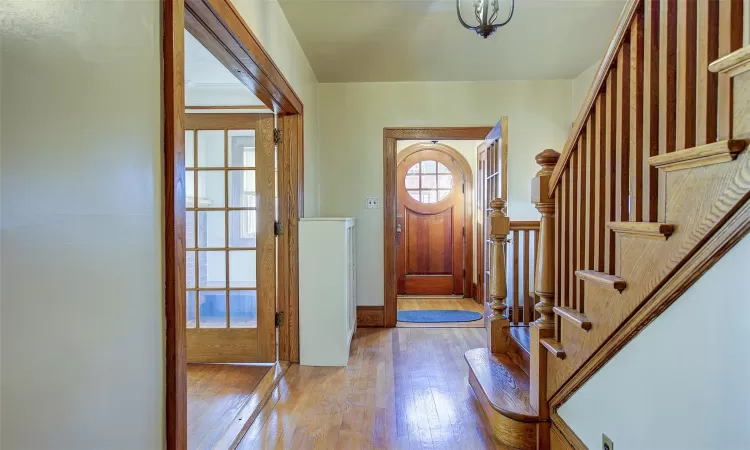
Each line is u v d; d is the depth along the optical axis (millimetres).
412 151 5719
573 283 1664
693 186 974
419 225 5754
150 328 1121
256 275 3078
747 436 855
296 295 3111
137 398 1063
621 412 1314
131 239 1041
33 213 767
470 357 2740
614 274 1367
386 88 4242
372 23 2908
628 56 1307
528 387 2229
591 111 1520
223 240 3162
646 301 1154
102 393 938
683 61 1011
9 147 723
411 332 4004
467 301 5422
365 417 2262
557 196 1817
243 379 2775
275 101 2799
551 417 1865
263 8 2244
